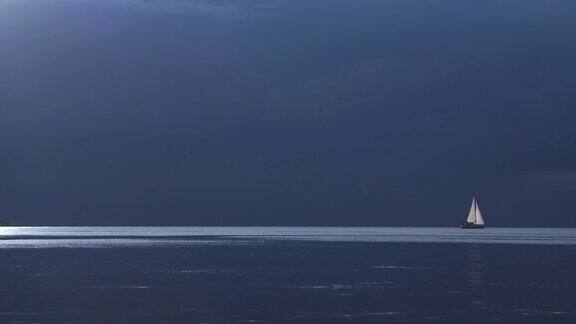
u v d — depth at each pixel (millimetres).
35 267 100625
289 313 56531
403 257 130500
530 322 52750
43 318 53625
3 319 53125
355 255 136750
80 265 105062
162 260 118375
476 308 59312
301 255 137250
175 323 51844
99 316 54625
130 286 75188
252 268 101000
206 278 84875
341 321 53062
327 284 78188
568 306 60469
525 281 81688
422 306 60312
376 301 63500
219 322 52406
